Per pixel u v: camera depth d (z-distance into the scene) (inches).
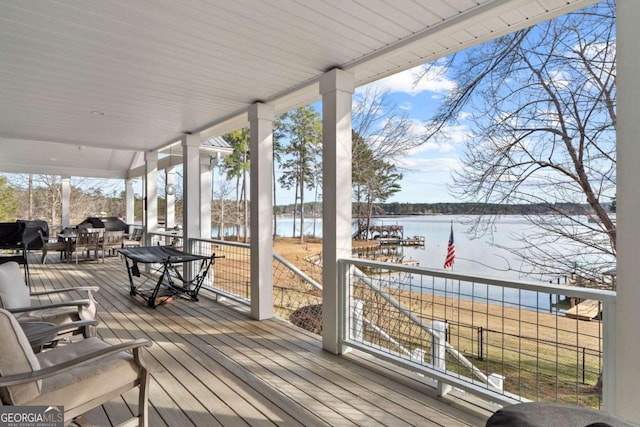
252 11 98.9
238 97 171.2
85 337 122.2
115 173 511.2
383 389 105.7
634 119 67.8
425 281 134.4
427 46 121.5
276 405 96.8
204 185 320.5
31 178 781.3
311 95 175.3
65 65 135.0
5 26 107.3
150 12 99.9
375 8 97.5
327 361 126.3
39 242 359.6
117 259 394.0
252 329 161.9
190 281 225.8
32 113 198.2
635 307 67.1
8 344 63.6
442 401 98.7
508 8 96.0
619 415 68.9
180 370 118.8
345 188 136.3
